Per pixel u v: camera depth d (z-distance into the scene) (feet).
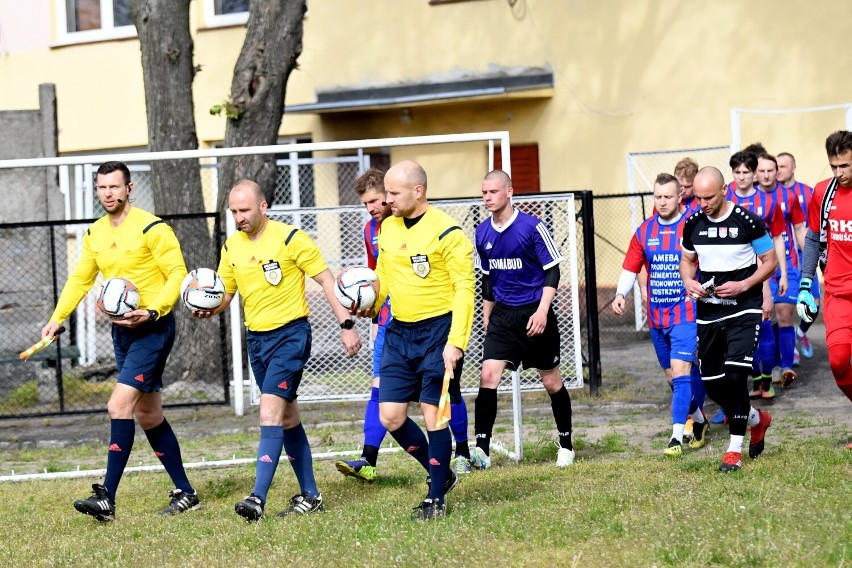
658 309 31.22
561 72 72.74
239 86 48.73
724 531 19.35
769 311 32.65
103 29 82.48
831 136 27.35
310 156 77.51
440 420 23.00
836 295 28.12
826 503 21.26
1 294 48.73
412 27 75.51
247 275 25.17
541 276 28.99
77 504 25.29
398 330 24.34
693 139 70.03
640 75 70.95
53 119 49.16
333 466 32.45
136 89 81.66
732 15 68.64
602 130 72.08
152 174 49.70
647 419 37.93
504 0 73.46
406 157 76.74
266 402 24.94
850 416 34.99
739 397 26.94
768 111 56.39
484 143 74.79
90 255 27.02
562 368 42.63
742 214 27.27
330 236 44.68
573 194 41.55
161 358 26.43
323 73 77.61
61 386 42.01
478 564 18.57
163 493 29.81
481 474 28.81
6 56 84.17
